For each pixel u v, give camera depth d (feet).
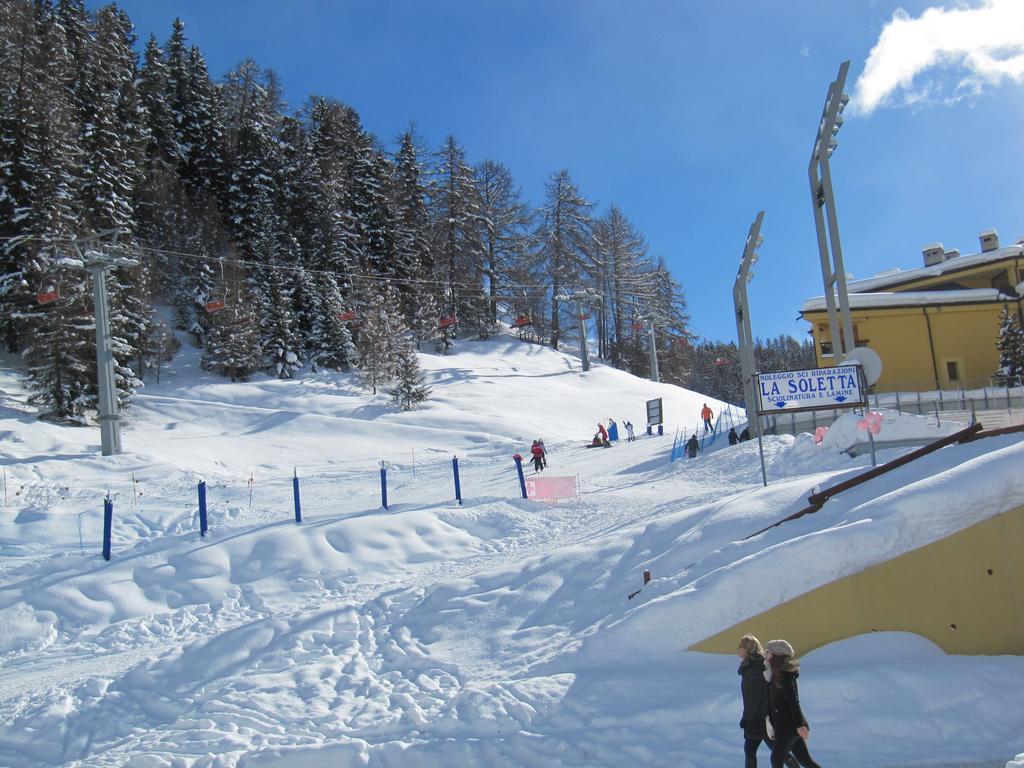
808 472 55.93
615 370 215.31
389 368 176.04
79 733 28.99
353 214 232.32
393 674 31.32
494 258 248.32
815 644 26.61
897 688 23.34
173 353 179.32
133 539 55.98
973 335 113.70
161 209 197.16
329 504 67.15
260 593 45.60
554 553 39.73
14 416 121.08
